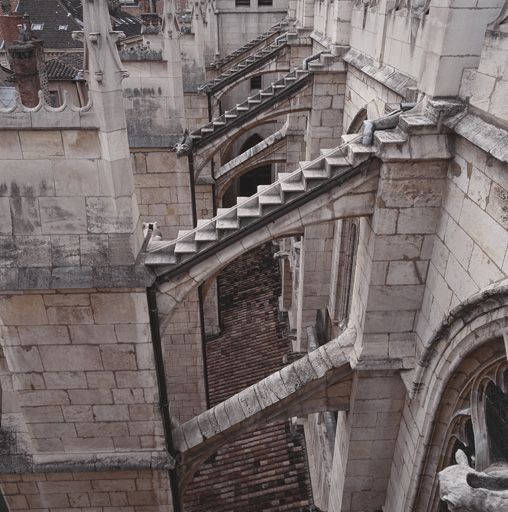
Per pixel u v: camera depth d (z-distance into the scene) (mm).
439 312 8938
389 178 8578
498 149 6465
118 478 11562
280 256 25312
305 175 9047
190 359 21141
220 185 26234
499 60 6809
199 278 9695
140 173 18797
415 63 9984
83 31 7543
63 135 8156
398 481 11461
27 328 9625
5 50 27984
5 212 8680
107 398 10523
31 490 11703
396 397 10992
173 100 17766
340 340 11328
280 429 19562
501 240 6898
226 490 18047
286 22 33625
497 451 7918
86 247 9008
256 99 19688
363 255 10117
